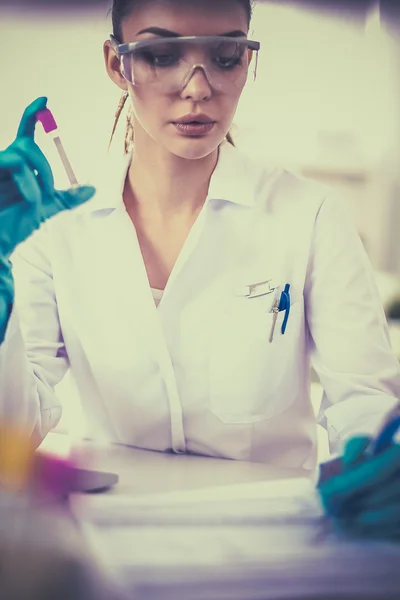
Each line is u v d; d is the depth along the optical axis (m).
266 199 1.30
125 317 1.26
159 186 1.26
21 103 2.19
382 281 2.63
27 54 2.16
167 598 0.55
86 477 0.84
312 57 2.60
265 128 2.68
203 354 1.25
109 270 1.27
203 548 0.64
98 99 2.05
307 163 2.79
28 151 1.01
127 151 1.33
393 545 0.66
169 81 1.05
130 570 0.60
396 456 0.76
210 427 1.26
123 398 1.26
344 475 0.77
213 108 1.07
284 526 0.71
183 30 1.05
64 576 0.58
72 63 2.12
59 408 1.20
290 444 1.29
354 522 0.72
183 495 0.80
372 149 2.79
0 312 1.03
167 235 1.28
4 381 1.07
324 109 2.71
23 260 1.29
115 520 0.71
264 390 1.25
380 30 2.51
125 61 1.08
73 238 1.30
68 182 1.07
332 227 1.27
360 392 1.16
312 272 1.27
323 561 0.62
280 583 0.58
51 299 1.31
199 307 1.25
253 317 1.25
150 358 1.25
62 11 2.10
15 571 0.58
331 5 2.44
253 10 1.17
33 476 0.81
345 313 1.22
